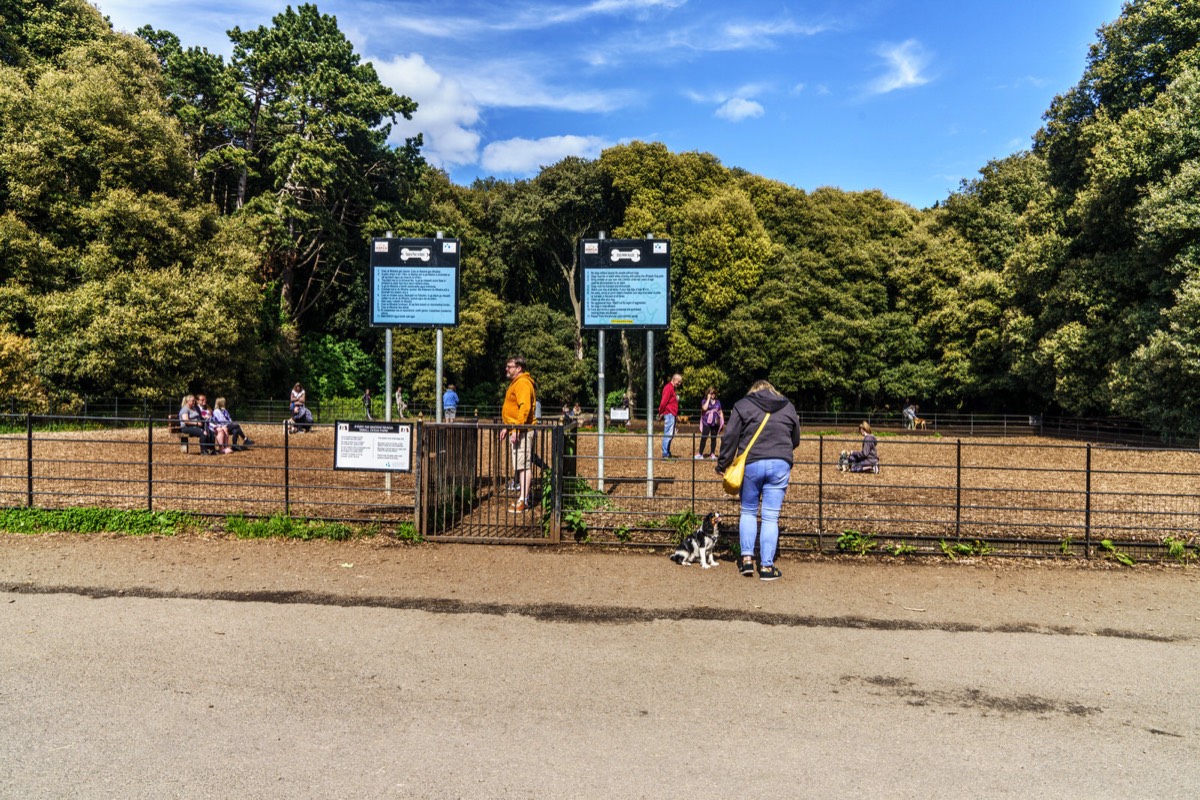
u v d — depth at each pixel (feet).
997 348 118.52
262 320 118.52
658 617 19.03
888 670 15.85
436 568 23.22
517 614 19.12
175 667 15.38
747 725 13.19
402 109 140.46
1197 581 22.80
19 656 15.81
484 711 13.57
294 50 130.93
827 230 133.80
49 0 111.04
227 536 26.55
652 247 33.47
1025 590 21.72
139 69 111.14
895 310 134.82
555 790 10.89
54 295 84.02
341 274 147.02
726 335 123.65
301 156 122.11
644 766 11.66
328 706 13.67
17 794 10.50
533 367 134.82
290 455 49.73
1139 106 83.05
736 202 124.06
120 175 95.50
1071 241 93.66
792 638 17.67
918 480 43.55
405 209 144.36
